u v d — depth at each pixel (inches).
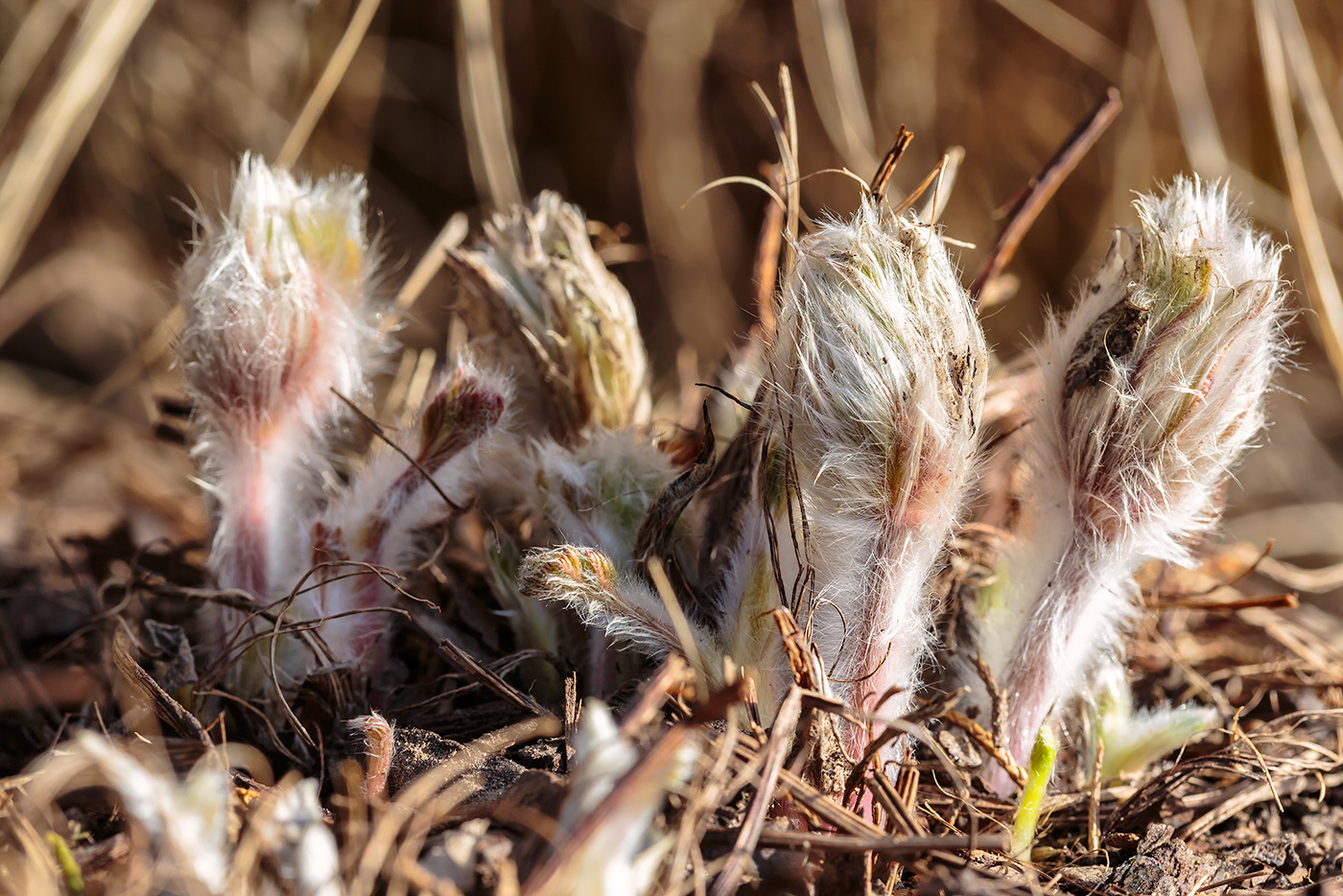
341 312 15.7
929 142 30.7
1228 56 28.5
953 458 14.7
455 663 16.0
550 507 15.8
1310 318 28.3
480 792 14.6
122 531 17.8
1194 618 17.8
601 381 16.5
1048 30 28.9
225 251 15.5
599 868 13.7
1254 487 29.1
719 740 14.6
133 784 13.9
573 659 15.9
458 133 33.4
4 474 20.4
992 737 15.4
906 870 14.9
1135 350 14.9
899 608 15.0
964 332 14.7
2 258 20.9
